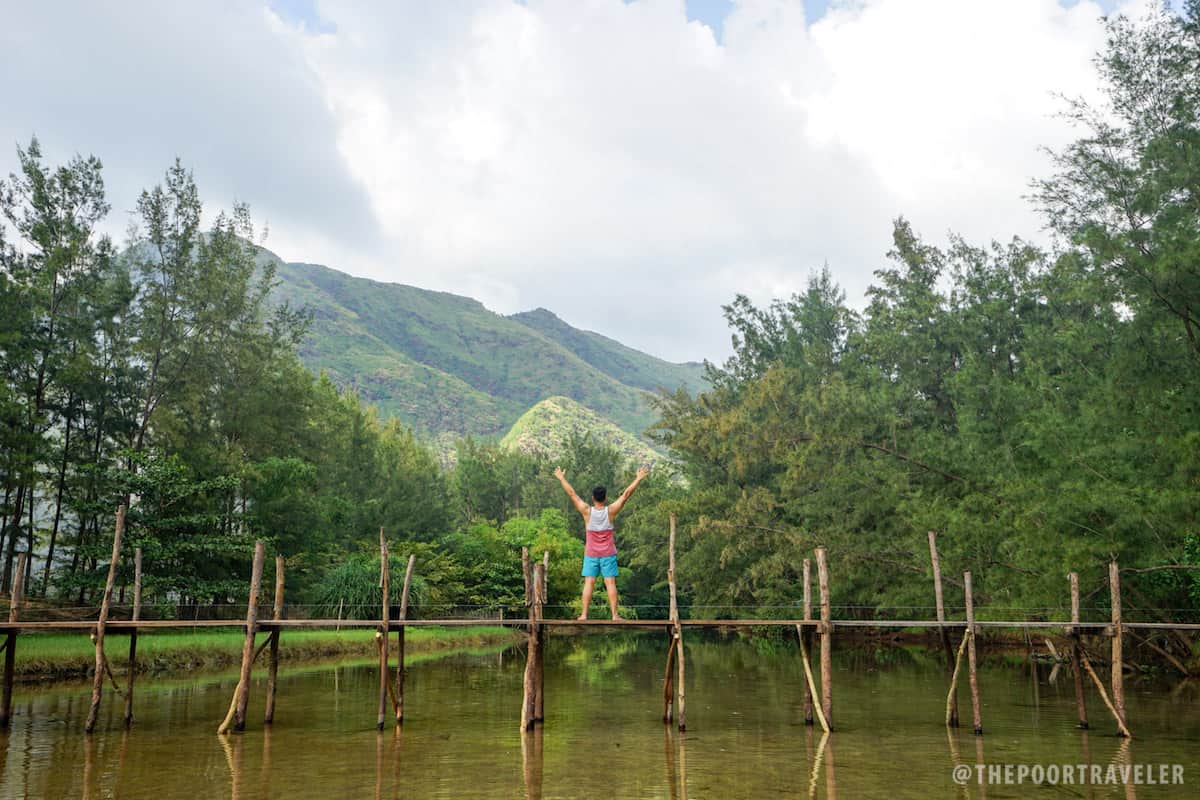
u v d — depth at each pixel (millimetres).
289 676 26734
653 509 55219
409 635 40719
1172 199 22891
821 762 13469
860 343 51125
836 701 21297
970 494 34969
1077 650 16953
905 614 38438
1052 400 31266
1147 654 27625
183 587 34094
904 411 43719
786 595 45875
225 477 37219
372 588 40625
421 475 63688
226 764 13125
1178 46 23312
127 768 12797
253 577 16547
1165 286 22125
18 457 32344
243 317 43438
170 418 37844
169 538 34688
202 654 28297
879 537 39469
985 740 15516
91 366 36125
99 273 39094
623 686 25297
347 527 53750
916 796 11219
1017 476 31641
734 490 51438
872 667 31359
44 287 35344
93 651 24938
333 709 19484
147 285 39750
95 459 37781
